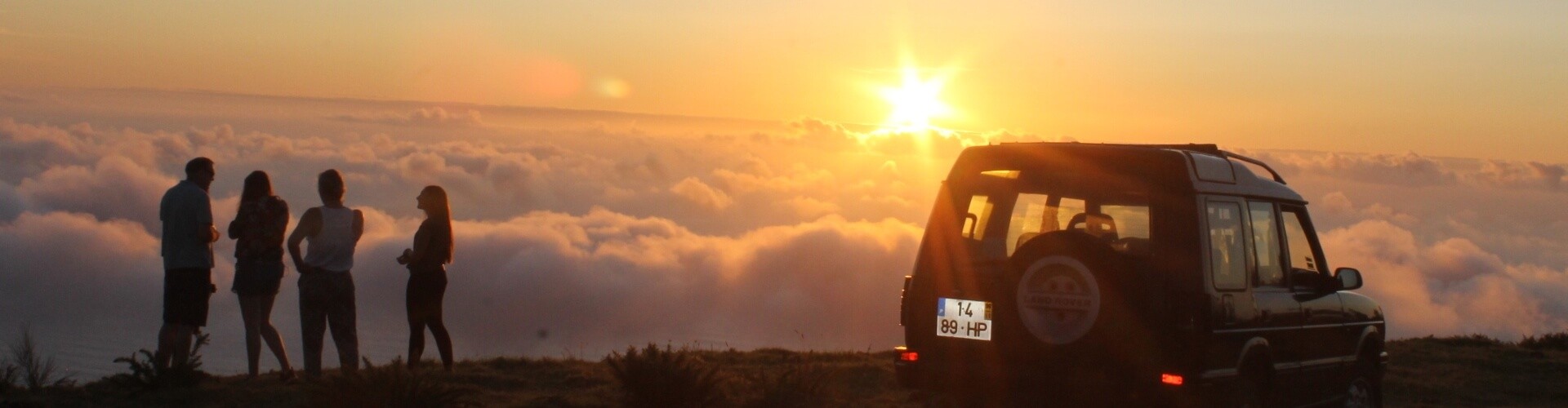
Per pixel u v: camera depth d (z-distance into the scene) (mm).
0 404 7070
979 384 6168
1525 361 12102
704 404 7309
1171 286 5715
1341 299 7430
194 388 7699
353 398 6754
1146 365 5695
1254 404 6219
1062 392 5898
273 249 8031
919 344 6445
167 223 7777
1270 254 6594
